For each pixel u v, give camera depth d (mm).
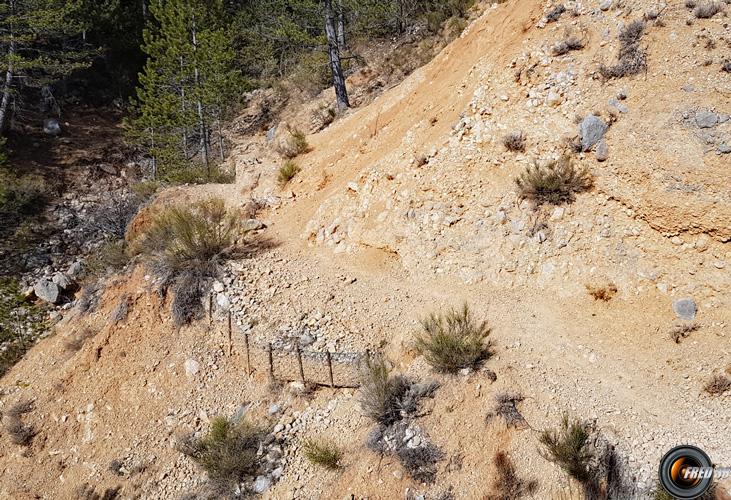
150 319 9719
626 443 6281
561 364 7297
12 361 12312
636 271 7750
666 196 7609
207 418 8414
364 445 7102
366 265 9750
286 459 7488
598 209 8281
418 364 7668
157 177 22594
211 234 10203
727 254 7211
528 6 10883
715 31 8258
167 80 21969
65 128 25719
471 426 6781
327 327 8656
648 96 8273
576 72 9164
